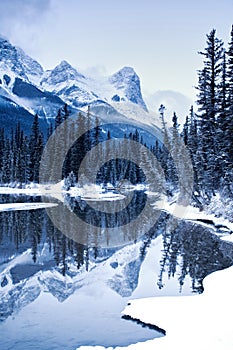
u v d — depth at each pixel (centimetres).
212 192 3694
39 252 1930
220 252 1997
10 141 9769
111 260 1784
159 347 799
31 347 852
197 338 830
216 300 1097
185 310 1029
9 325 985
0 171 8712
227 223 2897
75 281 1415
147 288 1324
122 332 921
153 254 1939
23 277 1460
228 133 3094
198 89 3556
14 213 3641
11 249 1997
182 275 1502
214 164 3434
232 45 3006
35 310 1103
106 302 1167
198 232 2750
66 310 1100
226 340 803
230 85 3078
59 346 855
